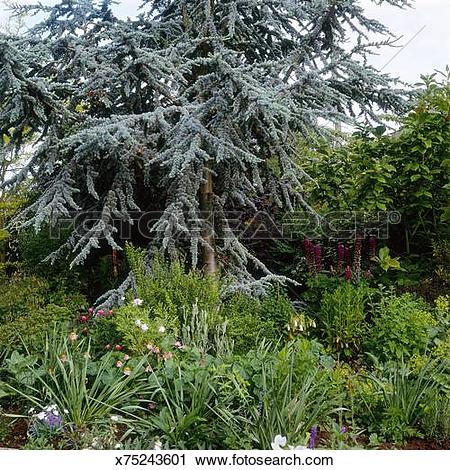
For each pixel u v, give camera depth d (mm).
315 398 3514
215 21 6191
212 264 5516
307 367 3566
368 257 6293
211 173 5699
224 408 3336
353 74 5375
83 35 5969
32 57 4762
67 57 5789
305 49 5781
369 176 5672
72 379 3514
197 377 3527
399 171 5953
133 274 5062
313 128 4844
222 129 4930
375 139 6074
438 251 5680
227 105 4844
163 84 5438
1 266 6578
